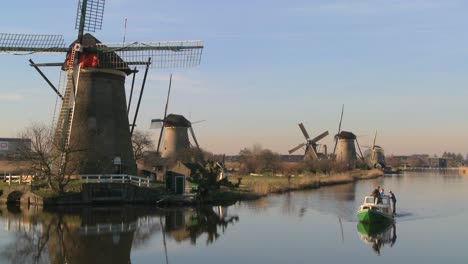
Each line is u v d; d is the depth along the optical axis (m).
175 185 43.88
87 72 44.91
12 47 44.50
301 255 21.62
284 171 92.00
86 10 45.50
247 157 99.94
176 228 28.55
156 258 20.97
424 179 95.69
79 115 44.38
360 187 66.00
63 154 41.69
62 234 26.31
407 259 20.98
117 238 25.30
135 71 46.69
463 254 21.95
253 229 28.42
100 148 44.34
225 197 45.28
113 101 45.81
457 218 33.56
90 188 40.38
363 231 27.88
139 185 42.47
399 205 41.75
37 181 43.59
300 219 32.53
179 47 46.22
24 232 26.91
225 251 22.36
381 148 153.50
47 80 44.66
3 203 42.06
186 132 88.00
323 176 82.50
